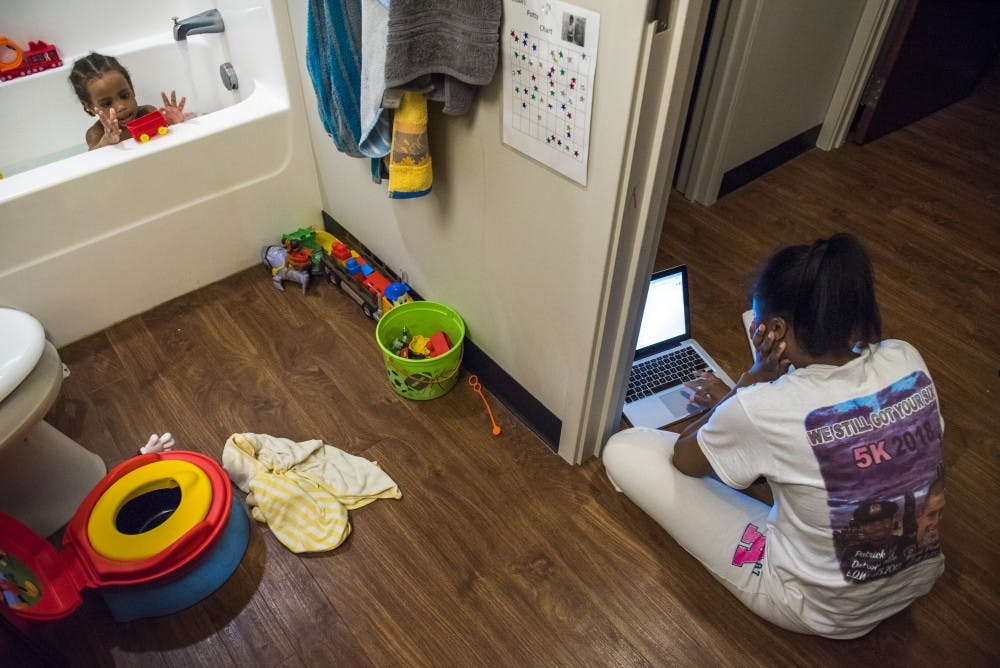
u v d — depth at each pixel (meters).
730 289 1.98
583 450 1.53
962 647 1.26
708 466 1.21
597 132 1.01
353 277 1.90
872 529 1.01
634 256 1.16
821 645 1.27
